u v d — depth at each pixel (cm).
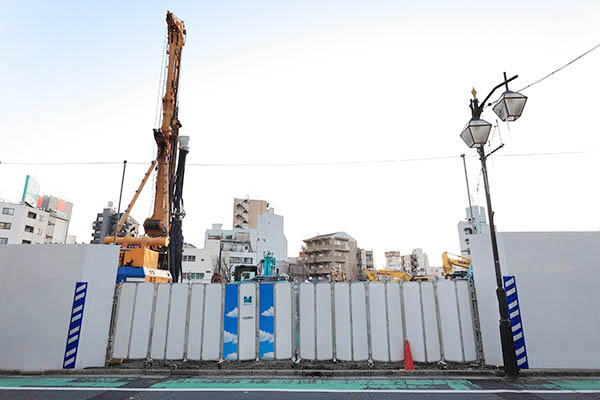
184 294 849
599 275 779
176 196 1747
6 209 5772
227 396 598
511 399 568
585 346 741
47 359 784
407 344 772
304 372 744
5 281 830
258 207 9200
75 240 7844
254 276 2333
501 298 728
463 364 785
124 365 818
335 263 7650
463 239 5394
